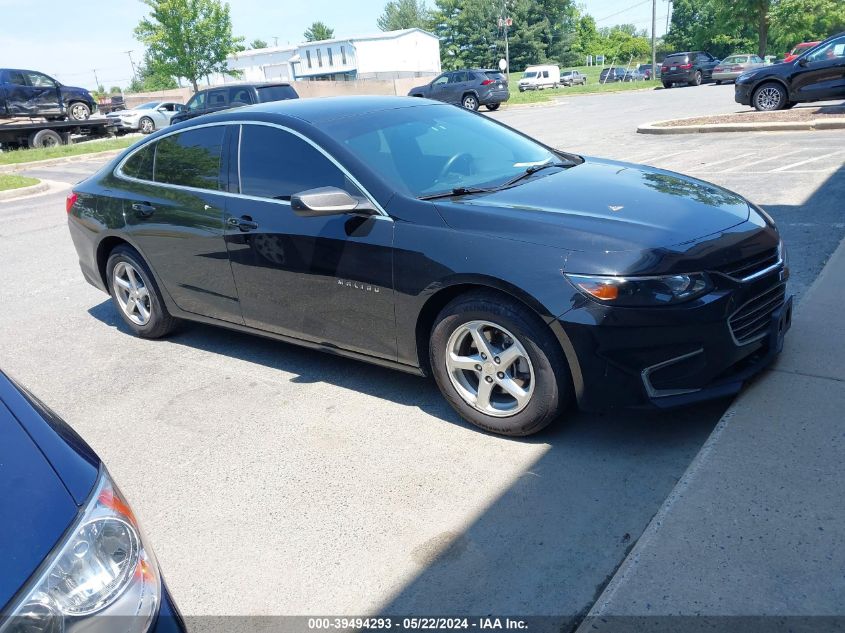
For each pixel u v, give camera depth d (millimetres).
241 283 4445
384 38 63719
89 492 1729
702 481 2904
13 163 20359
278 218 4117
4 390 2029
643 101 26000
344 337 4020
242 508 3217
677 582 2430
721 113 16828
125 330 5812
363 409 4008
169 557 2945
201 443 3828
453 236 3424
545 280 3143
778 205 7168
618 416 3602
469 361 3521
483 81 28562
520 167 4234
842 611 2252
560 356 3225
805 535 2561
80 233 5582
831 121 11617
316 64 65750
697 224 3359
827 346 3865
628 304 3021
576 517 2887
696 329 3064
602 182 3930
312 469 3461
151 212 4902
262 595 2676
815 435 3098
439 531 2902
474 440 3557
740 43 70562
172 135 4965
